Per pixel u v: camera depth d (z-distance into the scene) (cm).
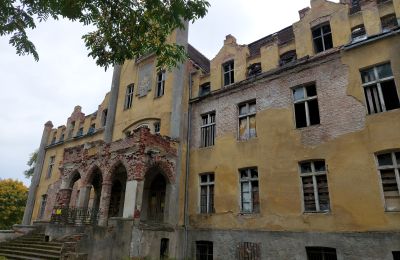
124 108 2258
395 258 1053
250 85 1689
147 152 1605
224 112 1767
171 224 1631
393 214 1082
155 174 1845
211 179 1728
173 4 754
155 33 884
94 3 740
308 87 1490
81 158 1917
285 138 1460
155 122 1986
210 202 1683
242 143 1620
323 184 1305
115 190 2062
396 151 1154
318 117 1427
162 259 1519
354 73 1323
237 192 1555
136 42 870
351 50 1357
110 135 2230
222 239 1526
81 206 1753
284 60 1625
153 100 2056
